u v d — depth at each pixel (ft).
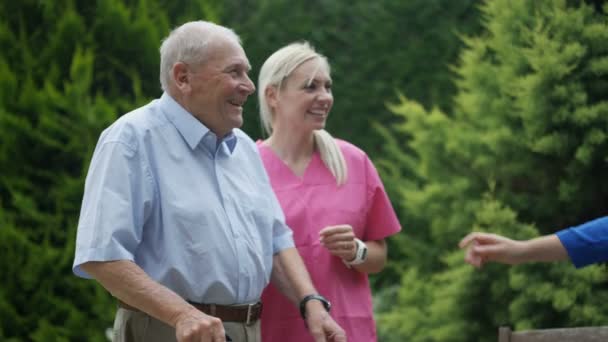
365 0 32.63
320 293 14.42
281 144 14.88
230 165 12.51
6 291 21.71
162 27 24.52
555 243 12.29
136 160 11.68
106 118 22.47
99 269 11.18
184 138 12.02
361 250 14.17
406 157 28.63
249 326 12.17
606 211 21.42
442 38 31.81
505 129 22.03
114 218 11.27
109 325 22.18
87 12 23.76
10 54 22.98
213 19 25.44
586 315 20.67
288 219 14.51
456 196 23.15
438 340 22.74
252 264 12.10
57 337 21.67
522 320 21.35
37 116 22.44
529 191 22.38
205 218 11.76
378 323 26.53
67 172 22.72
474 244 12.65
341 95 32.27
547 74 21.02
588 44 21.09
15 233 21.71
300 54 14.65
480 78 22.82
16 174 22.29
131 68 24.00
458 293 22.29
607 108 20.80
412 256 24.50
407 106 24.58
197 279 11.65
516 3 21.99
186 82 12.05
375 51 32.27
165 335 11.60
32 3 23.29
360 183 14.88
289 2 32.32
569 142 21.20
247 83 12.16
